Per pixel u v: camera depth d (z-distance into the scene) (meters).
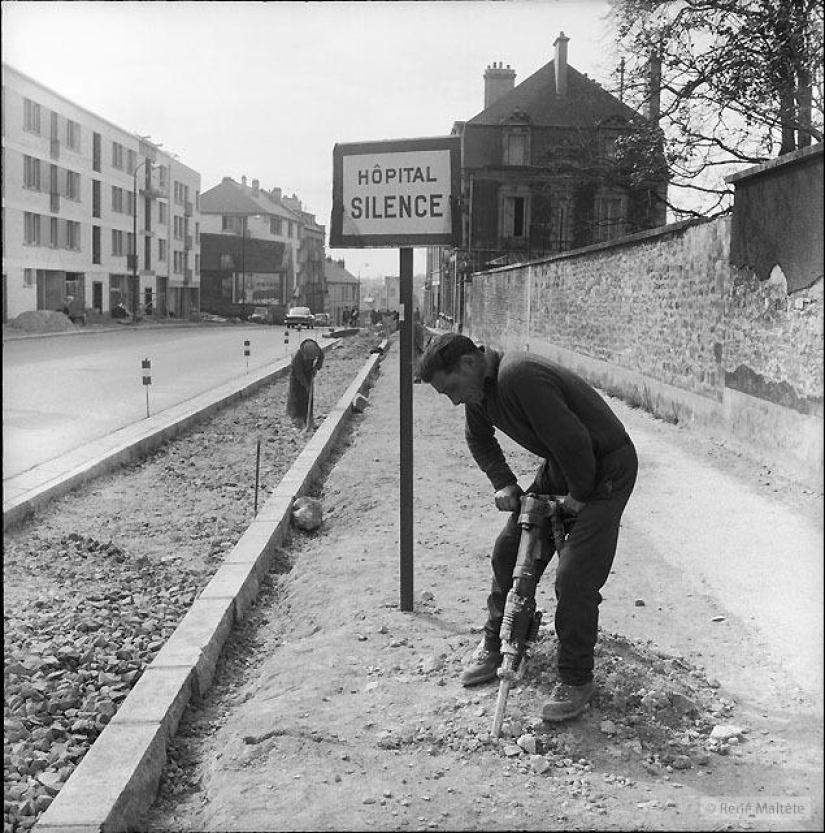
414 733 3.41
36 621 5.46
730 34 11.59
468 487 8.39
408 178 4.59
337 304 78.44
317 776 3.12
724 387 9.07
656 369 12.51
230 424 14.07
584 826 2.70
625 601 4.74
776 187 3.48
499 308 22.81
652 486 6.66
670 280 11.99
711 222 10.47
